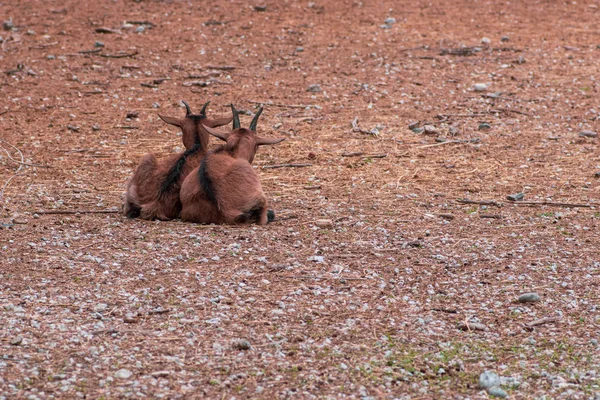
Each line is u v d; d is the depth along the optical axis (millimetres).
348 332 19812
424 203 30984
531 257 25344
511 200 31391
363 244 26172
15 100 43656
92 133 40031
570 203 30875
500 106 44188
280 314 20688
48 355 17984
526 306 21719
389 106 44156
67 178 33906
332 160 36656
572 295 22438
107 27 55188
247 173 27750
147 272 23203
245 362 18109
